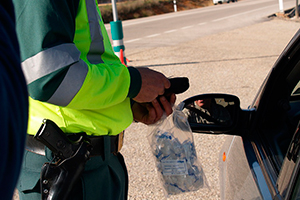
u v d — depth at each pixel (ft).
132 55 31.32
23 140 1.84
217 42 36.37
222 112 6.19
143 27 55.06
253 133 6.22
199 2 126.41
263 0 103.76
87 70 3.90
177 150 5.31
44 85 3.63
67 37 3.83
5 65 1.75
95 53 4.50
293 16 54.24
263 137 6.01
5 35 1.80
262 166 5.40
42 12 3.59
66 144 4.31
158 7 113.60
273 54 28.99
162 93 4.84
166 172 5.34
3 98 1.63
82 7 4.18
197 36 41.47
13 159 1.70
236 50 31.30
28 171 4.57
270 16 56.24
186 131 5.51
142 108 5.57
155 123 5.34
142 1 110.63
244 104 17.66
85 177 4.58
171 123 5.39
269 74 6.25
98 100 4.12
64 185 4.27
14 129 1.72
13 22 1.92
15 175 1.72
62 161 4.30
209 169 11.58
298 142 4.30
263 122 6.23
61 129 4.44
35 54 3.60
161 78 4.77
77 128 4.49
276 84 6.12
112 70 4.26
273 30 42.86
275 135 5.98
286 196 4.21
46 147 4.38
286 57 5.94
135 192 10.52
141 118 5.52
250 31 43.14
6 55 1.77
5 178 1.65
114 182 5.16
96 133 4.59
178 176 5.30
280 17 54.54
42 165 4.45
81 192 4.57
